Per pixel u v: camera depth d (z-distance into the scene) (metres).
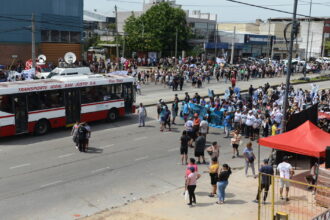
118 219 12.25
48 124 23.02
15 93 21.08
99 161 18.16
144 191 14.74
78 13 50.91
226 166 13.54
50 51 48.66
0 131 20.70
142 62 63.69
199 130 21.70
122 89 26.92
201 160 18.92
